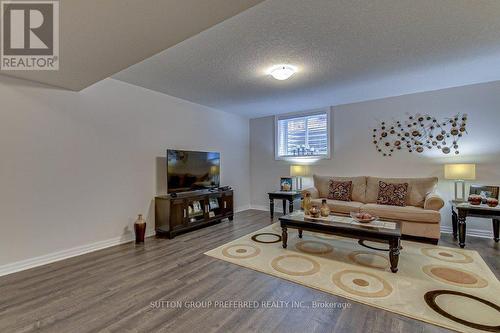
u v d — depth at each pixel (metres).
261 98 4.48
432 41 2.45
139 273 2.51
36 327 1.68
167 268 2.62
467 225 3.77
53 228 2.87
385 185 4.07
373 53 2.69
